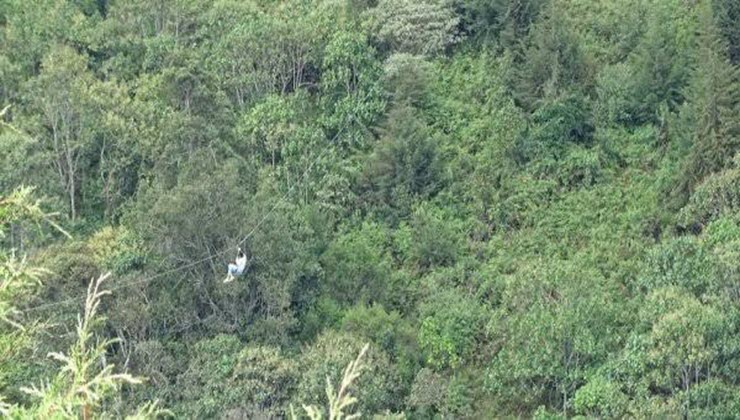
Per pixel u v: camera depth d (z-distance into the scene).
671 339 44.22
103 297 47.78
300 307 50.56
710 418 42.91
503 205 54.81
